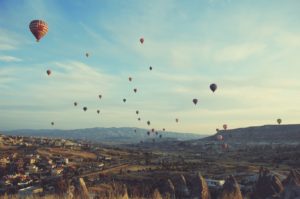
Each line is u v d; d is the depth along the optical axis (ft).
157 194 59.26
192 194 69.41
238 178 259.19
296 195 54.90
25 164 525.75
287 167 429.38
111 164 559.38
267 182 72.33
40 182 331.57
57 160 602.85
